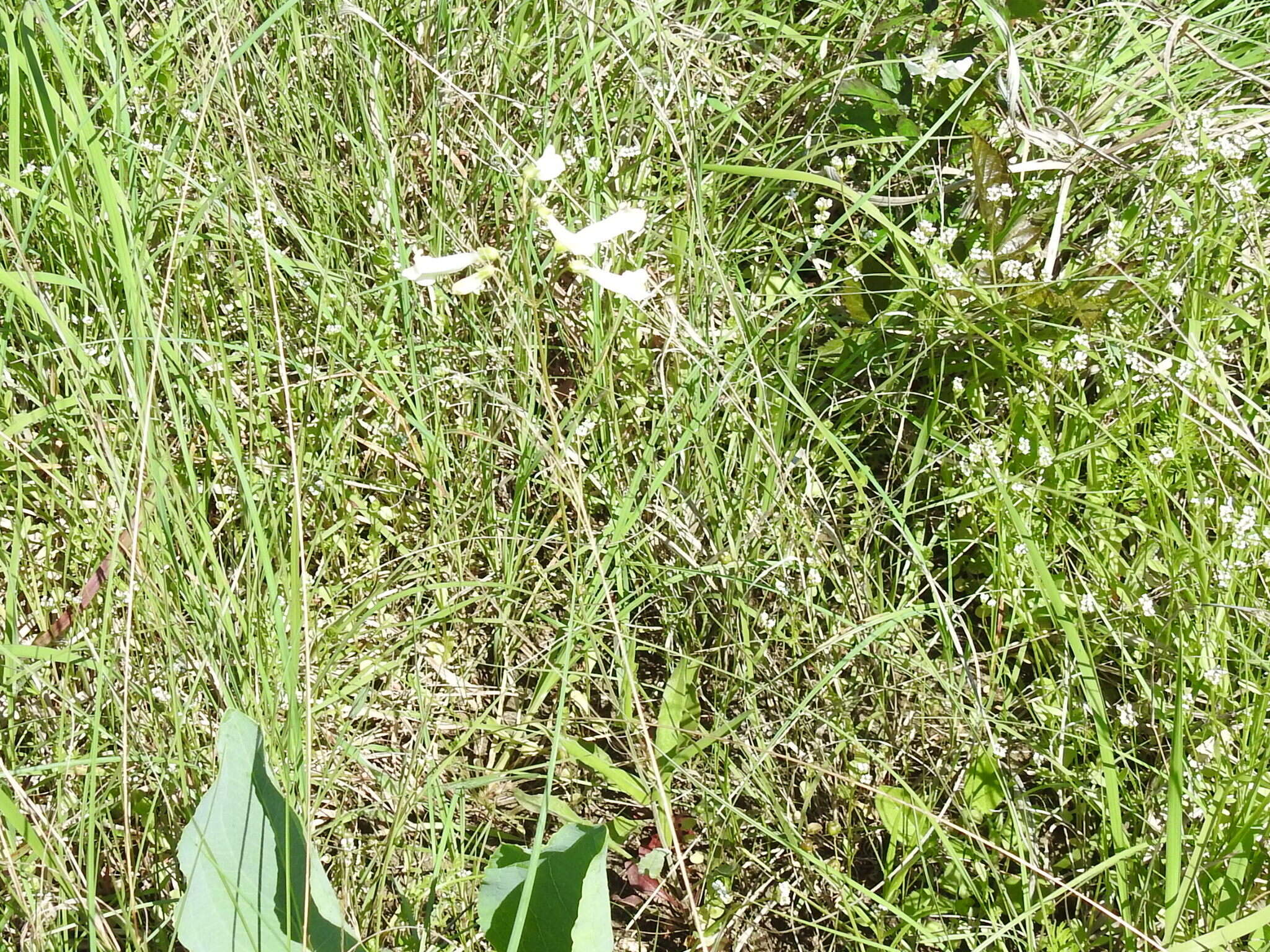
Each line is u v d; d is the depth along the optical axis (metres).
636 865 0.45
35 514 0.48
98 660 0.38
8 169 0.52
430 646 0.49
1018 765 0.46
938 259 0.54
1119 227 0.54
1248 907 0.40
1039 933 0.42
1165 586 0.47
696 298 0.53
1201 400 0.49
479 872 0.42
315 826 0.43
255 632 0.42
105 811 0.41
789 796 0.45
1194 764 0.42
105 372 0.47
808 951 0.44
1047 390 0.53
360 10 0.52
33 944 0.36
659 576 0.48
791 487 0.49
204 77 0.53
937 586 0.48
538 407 0.53
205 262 0.51
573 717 0.46
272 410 0.52
